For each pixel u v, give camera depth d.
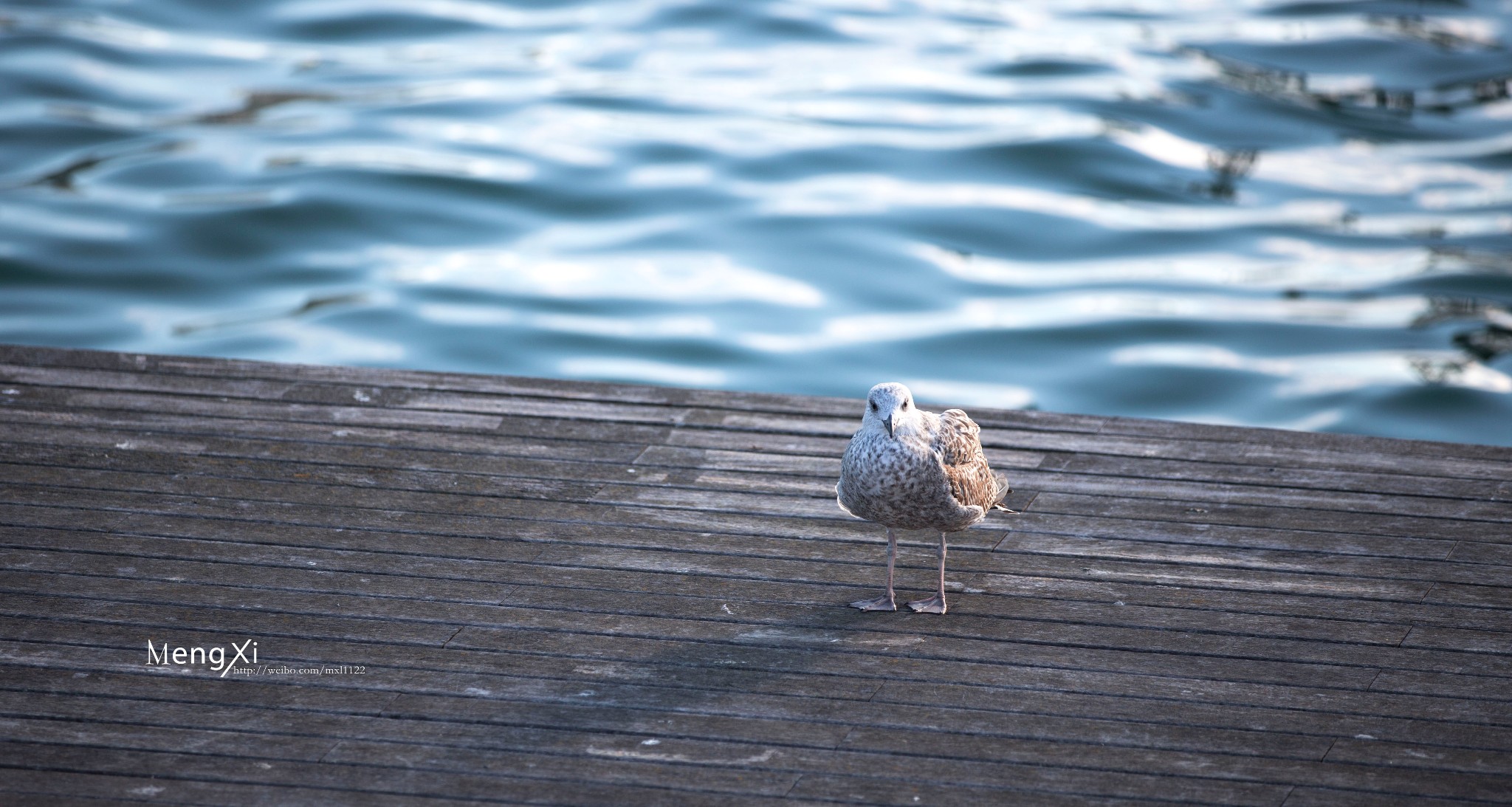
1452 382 10.84
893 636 4.88
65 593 4.98
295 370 6.91
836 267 12.80
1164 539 5.54
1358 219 13.68
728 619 4.97
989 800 4.04
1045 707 4.48
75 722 4.30
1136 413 10.62
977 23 19.08
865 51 17.92
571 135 15.23
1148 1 20.08
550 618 4.95
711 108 16.03
